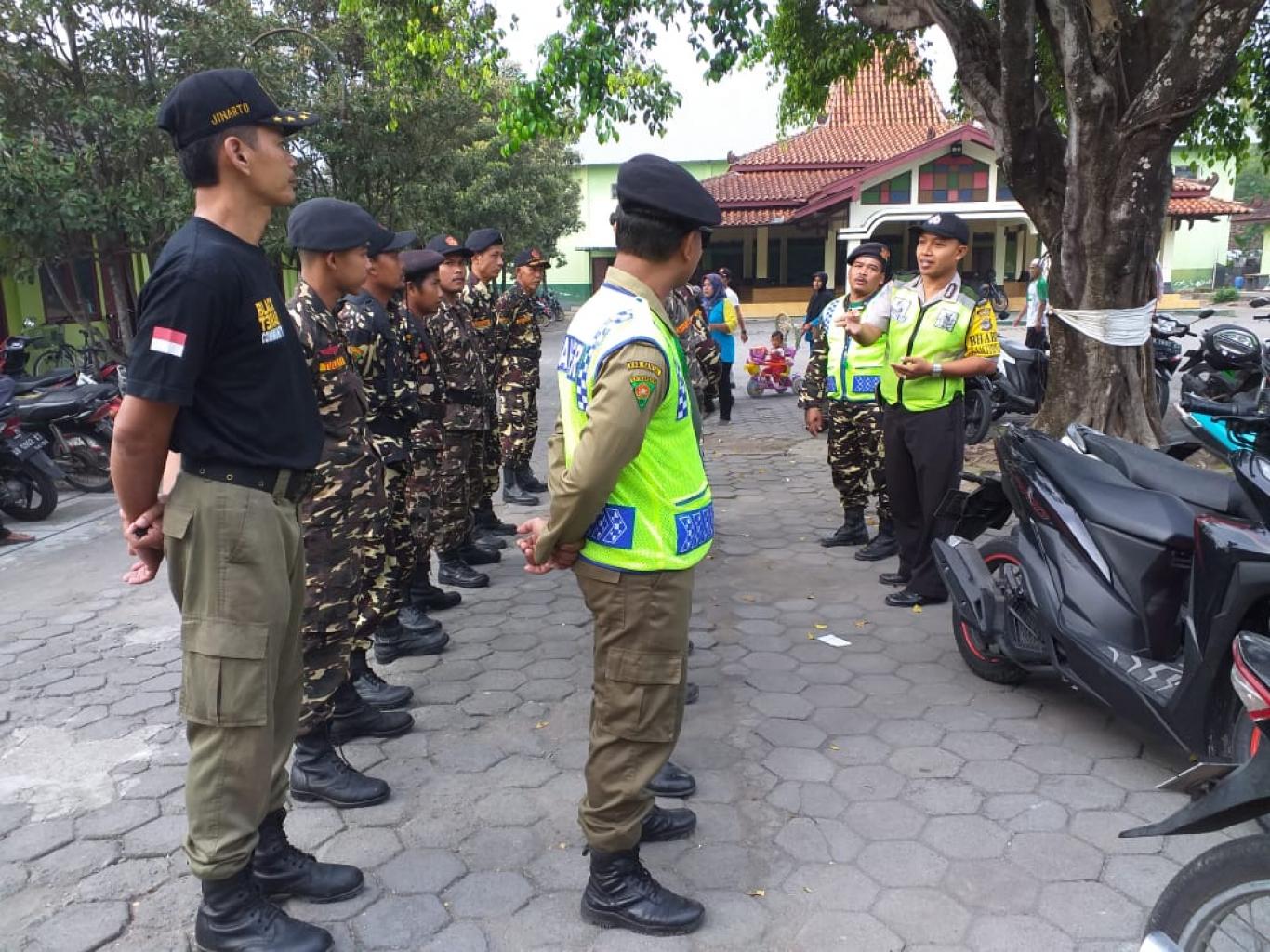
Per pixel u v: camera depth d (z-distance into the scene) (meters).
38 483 7.18
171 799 3.21
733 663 4.19
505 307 6.57
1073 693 3.80
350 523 3.10
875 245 5.32
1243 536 2.63
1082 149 6.64
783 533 6.27
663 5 7.92
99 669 4.34
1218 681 2.72
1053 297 7.36
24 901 2.68
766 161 28.77
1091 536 3.36
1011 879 2.65
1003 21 6.58
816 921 2.50
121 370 10.36
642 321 2.19
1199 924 1.86
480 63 9.46
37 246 9.87
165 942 2.50
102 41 9.86
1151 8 6.45
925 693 3.84
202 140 2.19
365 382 3.79
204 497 2.22
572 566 2.35
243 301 2.20
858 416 5.50
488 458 5.87
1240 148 9.71
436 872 2.75
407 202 13.45
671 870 2.73
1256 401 5.61
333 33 12.23
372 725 3.56
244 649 2.24
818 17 10.06
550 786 3.21
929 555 4.73
